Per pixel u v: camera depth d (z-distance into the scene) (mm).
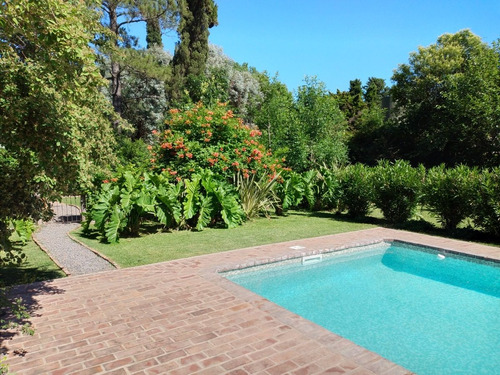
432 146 20156
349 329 4383
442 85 21891
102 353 3037
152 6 19734
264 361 2908
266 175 11133
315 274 6602
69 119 3525
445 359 3660
